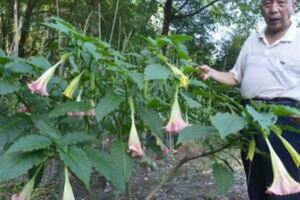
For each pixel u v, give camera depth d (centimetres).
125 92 232
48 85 249
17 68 230
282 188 204
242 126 198
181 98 253
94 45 223
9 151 183
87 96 252
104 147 295
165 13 1438
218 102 274
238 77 319
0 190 344
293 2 299
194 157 256
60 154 187
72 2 1029
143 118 231
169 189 431
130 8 1161
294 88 292
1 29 652
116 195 371
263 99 297
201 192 427
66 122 246
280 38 299
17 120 227
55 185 356
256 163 301
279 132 214
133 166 224
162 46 238
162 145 261
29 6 1007
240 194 431
